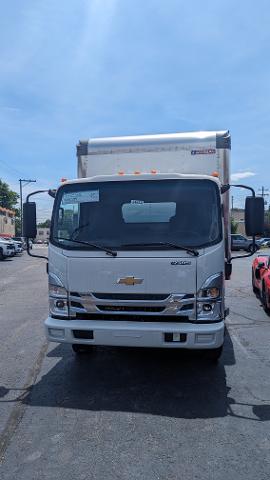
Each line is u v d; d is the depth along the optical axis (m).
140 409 4.80
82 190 5.52
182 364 6.38
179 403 4.97
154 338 4.97
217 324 5.00
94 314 5.21
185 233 5.20
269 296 9.81
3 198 94.12
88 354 6.85
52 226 5.50
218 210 5.26
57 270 5.35
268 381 5.68
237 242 42.53
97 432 4.25
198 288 5.02
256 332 8.32
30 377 5.84
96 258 5.18
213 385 5.54
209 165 6.58
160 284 5.04
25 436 4.17
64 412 4.72
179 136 6.71
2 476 3.50
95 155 6.82
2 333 8.25
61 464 3.68
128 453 3.85
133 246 5.14
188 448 3.94
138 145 6.73
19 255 37.84
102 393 5.27
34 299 12.49
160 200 5.34
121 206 5.40
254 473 3.54
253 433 4.23
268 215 83.19
